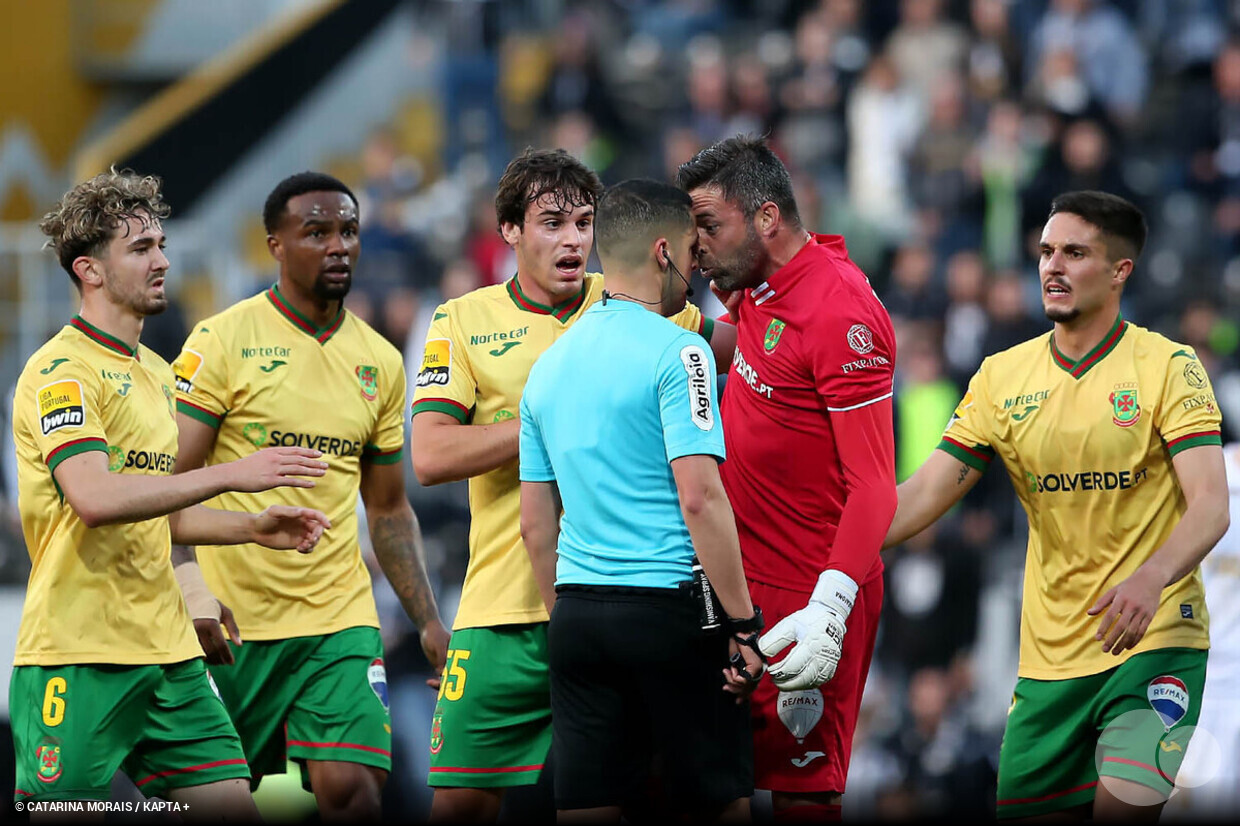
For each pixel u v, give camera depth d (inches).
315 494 732.0
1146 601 599.2
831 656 596.1
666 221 589.3
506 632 681.6
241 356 730.8
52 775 633.0
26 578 1123.9
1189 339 1411.2
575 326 597.3
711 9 1900.8
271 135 1776.6
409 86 1886.1
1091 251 650.8
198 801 658.2
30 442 641.0
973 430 689.6
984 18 1679.4
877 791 1144.8
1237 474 746.8
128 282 648.4
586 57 1734.7
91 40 2076.8
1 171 1987.0
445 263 1553.9
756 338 650.8
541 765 690.2
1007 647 1159.6
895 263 1471.5
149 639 649.6
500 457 657.0
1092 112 1567.4
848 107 1668.3
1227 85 1679.4
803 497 650.8
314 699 725.9
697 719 572.7
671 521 573.3
